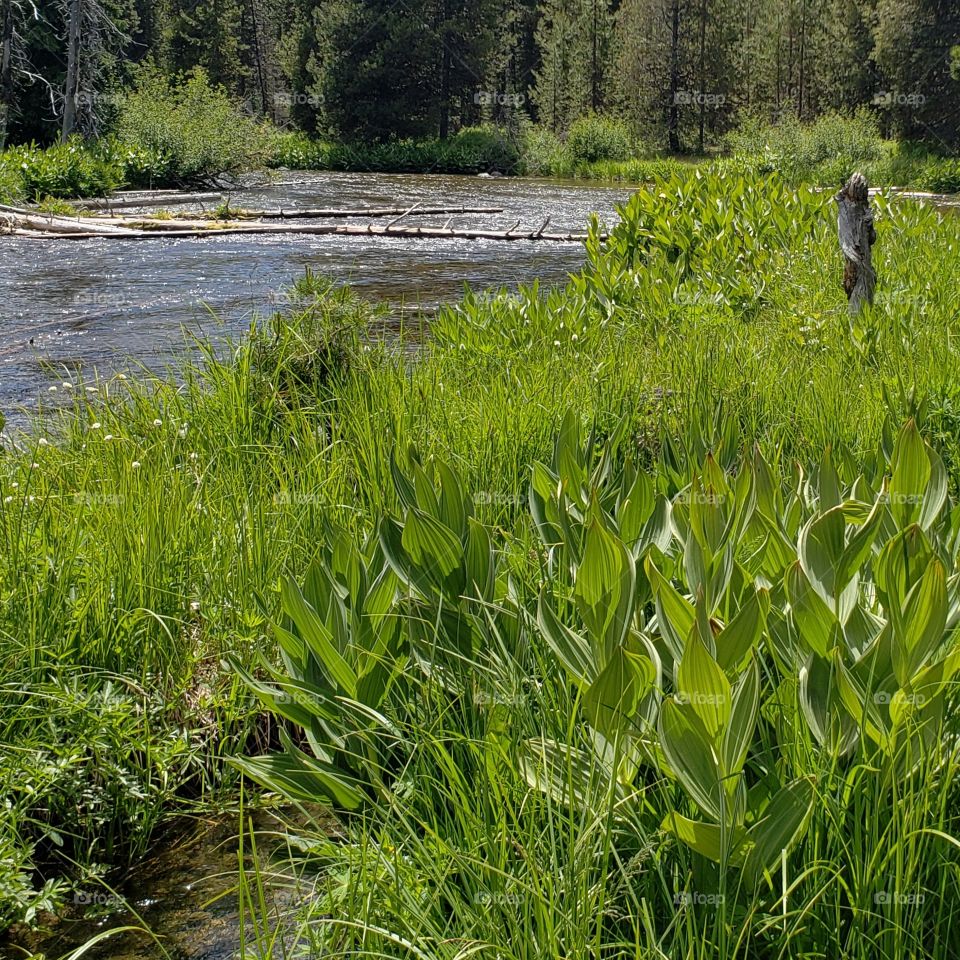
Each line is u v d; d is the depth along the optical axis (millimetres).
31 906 2572
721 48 62844
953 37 51531
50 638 3410
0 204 22250
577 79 66188
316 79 60906
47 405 7914
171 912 2723
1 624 3330
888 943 2137
